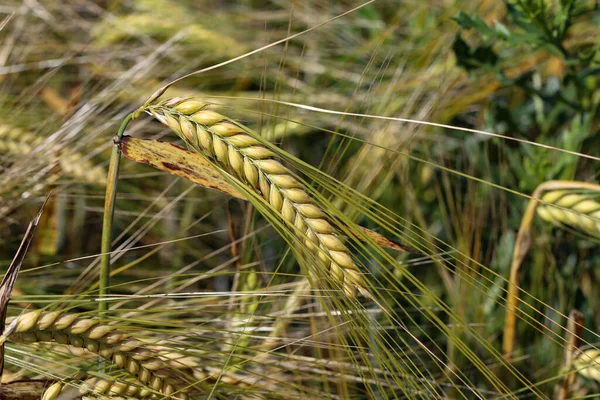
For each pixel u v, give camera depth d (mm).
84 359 432
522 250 512
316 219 376
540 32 559
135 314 488
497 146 615
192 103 383
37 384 411
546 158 573
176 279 601
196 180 414
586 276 580
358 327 390
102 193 592
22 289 547
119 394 400
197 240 640
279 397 446
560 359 542
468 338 546
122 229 639
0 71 638
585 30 665
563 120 625
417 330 555
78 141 565
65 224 626
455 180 624
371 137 595
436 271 580
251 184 380
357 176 577
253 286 495
